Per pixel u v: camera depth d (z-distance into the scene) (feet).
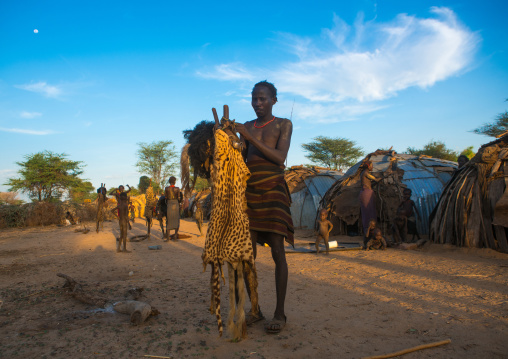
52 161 123.85
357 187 41.01
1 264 25.26
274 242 10.90
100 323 11.80
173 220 38.91
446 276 17.84
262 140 11.53
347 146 141.18
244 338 10.08
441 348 9.09
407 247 28.58
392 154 46.68
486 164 26.37
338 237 41.16
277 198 10.94
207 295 15.29
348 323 11.19
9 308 13.84
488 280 16.58
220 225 9.76
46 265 24.31
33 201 79.87
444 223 28.71
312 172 55.52
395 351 8.91
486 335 9.84
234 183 10.05
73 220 77.71
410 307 12.74
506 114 86.58
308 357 8.80
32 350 9.62
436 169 42.63
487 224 25.34
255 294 10.45
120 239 30.66
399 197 38.06
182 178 11.07
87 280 19.15
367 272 19.65
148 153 167.43
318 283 17.17
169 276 19.81
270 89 11.68
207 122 10.93
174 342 9.96
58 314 12.96
